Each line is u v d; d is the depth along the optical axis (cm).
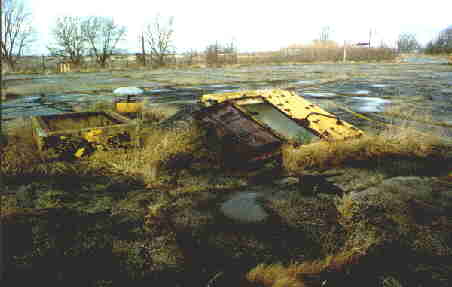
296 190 372
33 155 445
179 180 397
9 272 223
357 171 432
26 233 274
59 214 309
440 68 3309
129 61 4850
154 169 406
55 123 534
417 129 683
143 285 216
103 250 253
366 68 3400
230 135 438
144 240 268
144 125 606
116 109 775
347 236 276
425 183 393
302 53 5869
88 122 564
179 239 271
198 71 3067
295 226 293
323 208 328
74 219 300
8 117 825
